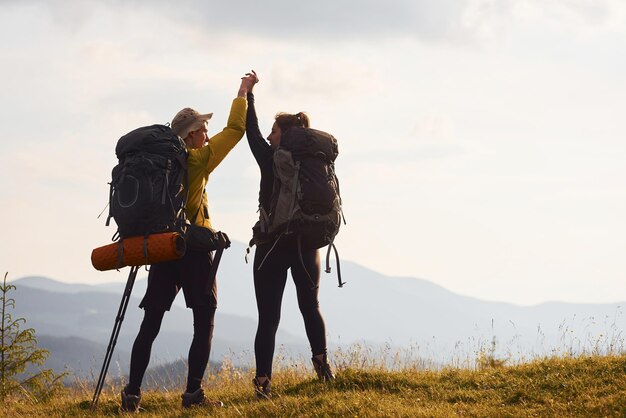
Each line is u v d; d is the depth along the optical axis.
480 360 9.18
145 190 6.98
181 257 7.05
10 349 10.22
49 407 8.66
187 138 7.64
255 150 7.69
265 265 7.62
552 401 6.98
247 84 7.92
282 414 6.93
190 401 7.49
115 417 7.46
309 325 7.91
